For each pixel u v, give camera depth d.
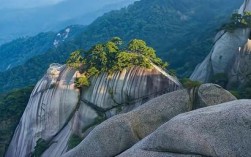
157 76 67.69
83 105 70.00
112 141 29.02
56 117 71.00
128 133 29.03
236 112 23.66
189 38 182.88
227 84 83.06
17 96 85.06
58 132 70.25
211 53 95.38
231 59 87.12
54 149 67.44
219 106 25.30
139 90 67.38
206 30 179.38
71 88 71.19
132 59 69.75
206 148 23.23
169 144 24.19
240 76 80.00
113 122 29.58
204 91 30.45
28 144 71.56
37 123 72.25
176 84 67.38
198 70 98.00
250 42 82.12
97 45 72.88
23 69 184.88
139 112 30.05
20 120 77.81
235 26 90.06
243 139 22.81
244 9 108.00
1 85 182.88
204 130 23.75
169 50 177.00
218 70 89.12
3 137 79.25
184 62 141.50
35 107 73.31
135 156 24.73
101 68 70.69
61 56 199.50
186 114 25.50
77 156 29.48
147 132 29.20
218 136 23.33
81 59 74.12
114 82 68.94
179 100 30.22
